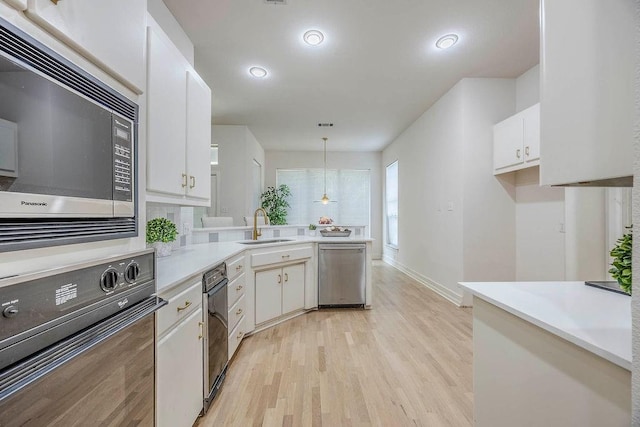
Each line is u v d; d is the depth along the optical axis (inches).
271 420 64.8
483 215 142.5
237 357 93.4
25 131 25.0
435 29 104.3
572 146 30.5
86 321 30.6
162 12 90.1
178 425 53.2
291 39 109.9
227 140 213.0
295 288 129.5
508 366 40.8
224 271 81.1
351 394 74.2
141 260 40.6
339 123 210.2
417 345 101.9
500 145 136.6
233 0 89.7
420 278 196.2
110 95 36.2
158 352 46.3
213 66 129.6
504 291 46.5
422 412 67.6
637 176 21.6
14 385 22.0
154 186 61.9
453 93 150.1
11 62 23.8
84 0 32.0
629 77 24.9
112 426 34.7
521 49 117.5
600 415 27.7
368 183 304.3
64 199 28.8
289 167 299.1
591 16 28.2
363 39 109.9
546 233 126.4
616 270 39.9
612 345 27.2
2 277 23.6
